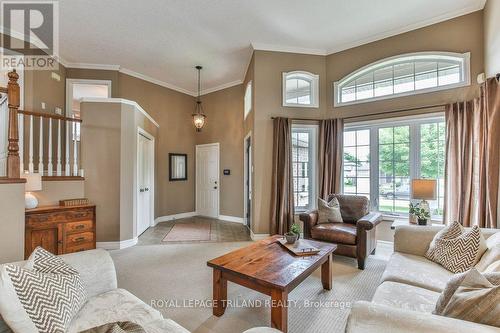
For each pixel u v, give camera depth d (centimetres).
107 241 407
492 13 316
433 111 376
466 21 359
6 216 222
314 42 448
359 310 115
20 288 126
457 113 347
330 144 452
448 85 368
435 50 380
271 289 183
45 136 443
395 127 418
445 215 354
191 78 604
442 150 377
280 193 445
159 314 152
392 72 424
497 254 175
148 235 486
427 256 232
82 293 155
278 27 400
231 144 629
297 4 345
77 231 337
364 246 318
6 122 363
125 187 421
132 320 142
